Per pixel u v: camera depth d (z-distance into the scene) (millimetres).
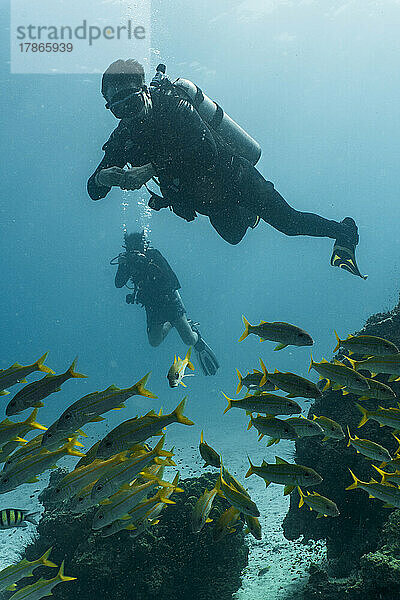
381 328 6094
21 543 7770
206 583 5031
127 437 2992
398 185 83438
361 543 5113
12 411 3322
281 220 5883
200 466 10867
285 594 5062
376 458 3730
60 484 3240
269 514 7676
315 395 3590
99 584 4793
